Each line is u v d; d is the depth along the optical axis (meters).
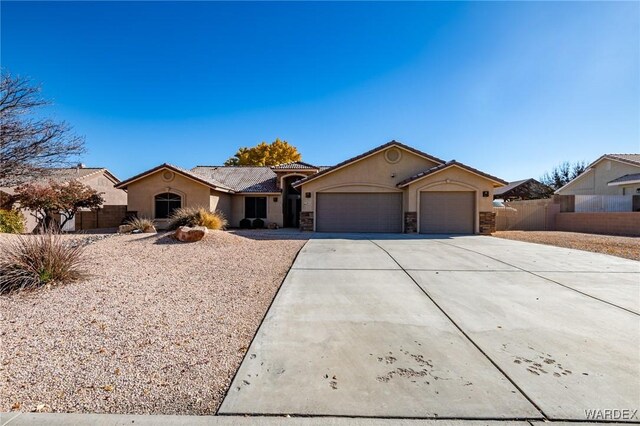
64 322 5.18
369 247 13.12
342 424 3.02
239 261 10.12
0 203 20.19
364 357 4.23
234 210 27.16
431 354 4.31
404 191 20.92
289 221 29.08
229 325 5.25
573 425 3.01
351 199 21.41
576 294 6.91
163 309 5.89
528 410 3.19
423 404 3.28
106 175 30.66
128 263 9.24
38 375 3.72
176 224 15.75
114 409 3.19
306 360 4.15
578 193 33.06
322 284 7.66
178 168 22.98
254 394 3.44
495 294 6.90
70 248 8.06
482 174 19.77
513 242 15.12
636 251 12.32
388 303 6.34
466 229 20.23
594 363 4.07
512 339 4.76
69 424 2.98
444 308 6.06
